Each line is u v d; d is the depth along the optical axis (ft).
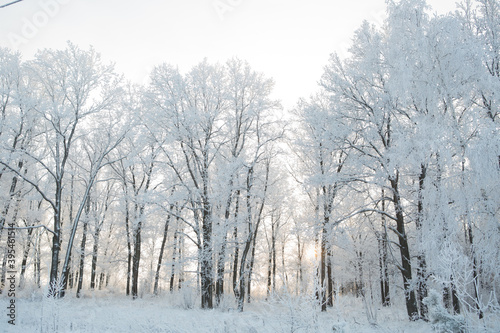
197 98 51.67
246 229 52.95
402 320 32.83
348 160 40.29
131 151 55.01
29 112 50.72
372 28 39.73
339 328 19.75
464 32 32.30
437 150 28.94
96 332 24.39
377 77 37.58
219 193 47.21
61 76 49.03
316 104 47.47
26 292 47.14
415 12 34.32
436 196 29.37
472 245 28.71
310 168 50.60
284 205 64.69
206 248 44.19
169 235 78.79
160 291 72.90
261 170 57.21
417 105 33.60
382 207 46.83
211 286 44.47
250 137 53.93
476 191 27.63
